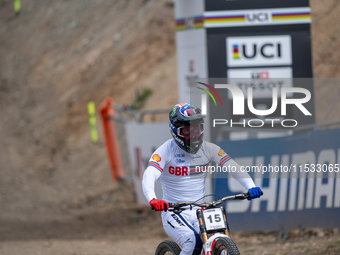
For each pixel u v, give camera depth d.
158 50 62.28
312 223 22.92
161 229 31.42
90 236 31.25
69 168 51.59
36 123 63.41
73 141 56.97
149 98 54.16
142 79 58.97
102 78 63.78
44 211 41.00
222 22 28.81
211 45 28.81
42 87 70.94
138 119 38.69
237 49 28.77
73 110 61.94
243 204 24.33
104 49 69.38
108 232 32.25
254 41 28.73
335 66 40.31
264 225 24.00
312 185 22.91
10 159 55.38
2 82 78.19
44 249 25.98
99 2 81.94
